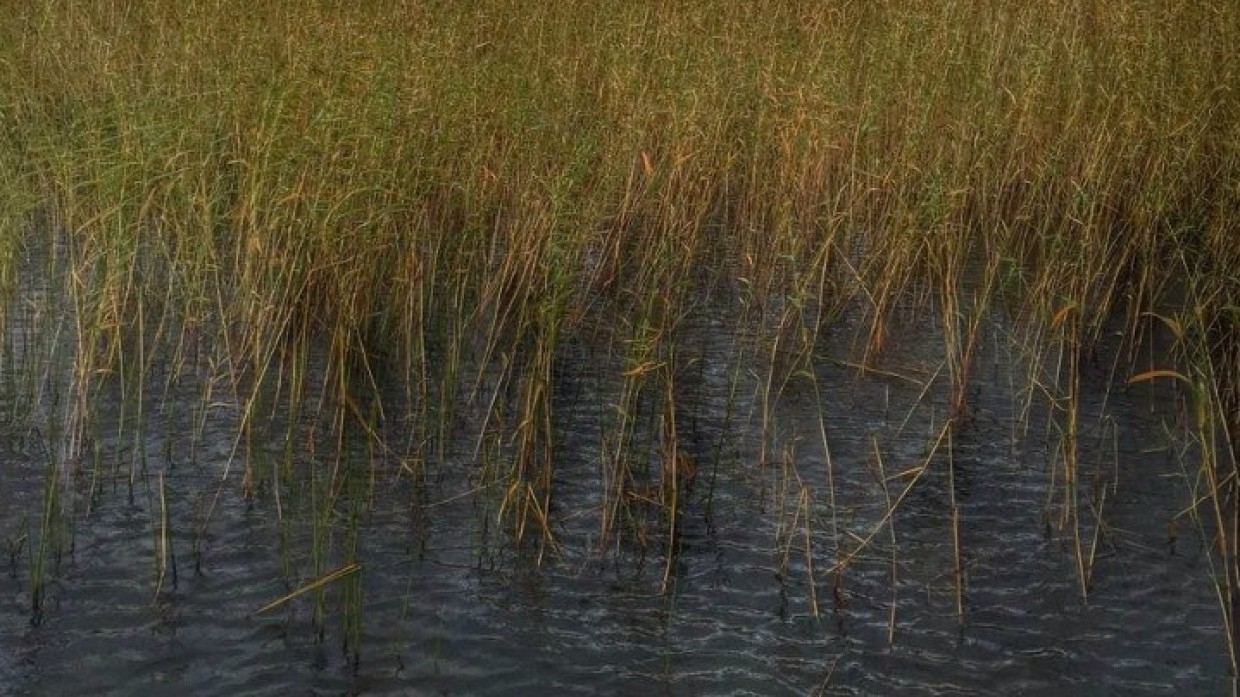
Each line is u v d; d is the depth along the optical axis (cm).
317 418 816
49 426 776
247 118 1009
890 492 755
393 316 961
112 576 635
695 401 879
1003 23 1340
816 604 633
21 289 991
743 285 1120
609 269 1105
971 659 593
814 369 942
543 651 590
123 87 1075
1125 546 693
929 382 870
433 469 763
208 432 800
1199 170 1122
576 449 796
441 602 626
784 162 1152
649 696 559
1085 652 600
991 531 708
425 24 1200
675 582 651
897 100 1207
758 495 746
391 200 954
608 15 1361
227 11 1223
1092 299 1048
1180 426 848
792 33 1334
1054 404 835
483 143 1089
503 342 968
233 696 548
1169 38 1221
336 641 591
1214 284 966
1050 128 1233
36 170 1008
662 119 1202
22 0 1494
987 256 1105
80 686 550
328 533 684
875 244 1112
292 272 873
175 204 925
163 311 916
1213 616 630
